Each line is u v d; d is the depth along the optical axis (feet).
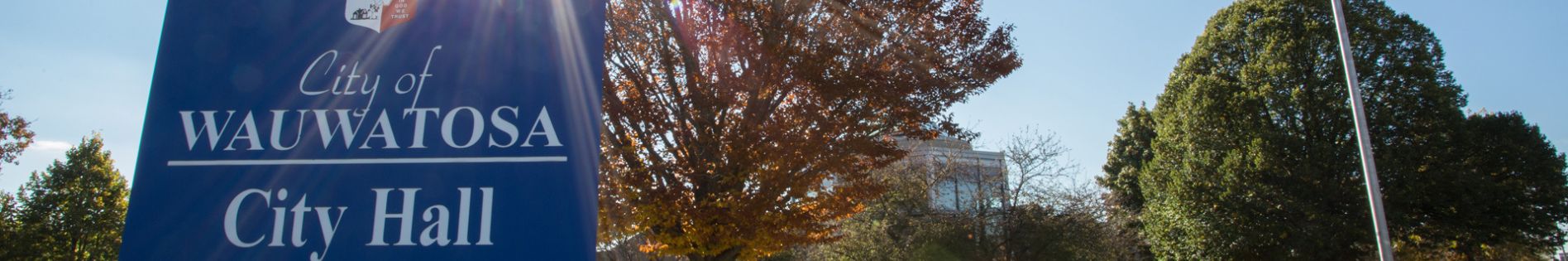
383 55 15.11
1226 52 95.04
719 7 36.73
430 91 14.85
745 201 34.71
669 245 34.99
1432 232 85.10
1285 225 81.66
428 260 14.10
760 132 35.29
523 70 14.80
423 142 14.61
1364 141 52.60
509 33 15.01
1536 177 83.76
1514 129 85.51
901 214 77.00
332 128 14.76
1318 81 84.64
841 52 36.99
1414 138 83.97
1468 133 82.28
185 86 14.98
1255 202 82.79
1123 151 132.26
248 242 14.30
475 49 15.01
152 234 14.33
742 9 36.68
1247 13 94.48
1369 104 84.99
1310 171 81.25
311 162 14.64
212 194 14.51
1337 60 85.35
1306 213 80.28
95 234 123.03
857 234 75.05
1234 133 87.35
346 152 14.66
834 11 37.78
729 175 35.12
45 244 115.14
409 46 15.11
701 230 34.30
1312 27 86.48
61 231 117.29
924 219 75.72
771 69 36.96
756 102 37.83
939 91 39.19
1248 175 84.48
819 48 36.81
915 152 80.28
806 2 37.32
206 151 14.70
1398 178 81.61
